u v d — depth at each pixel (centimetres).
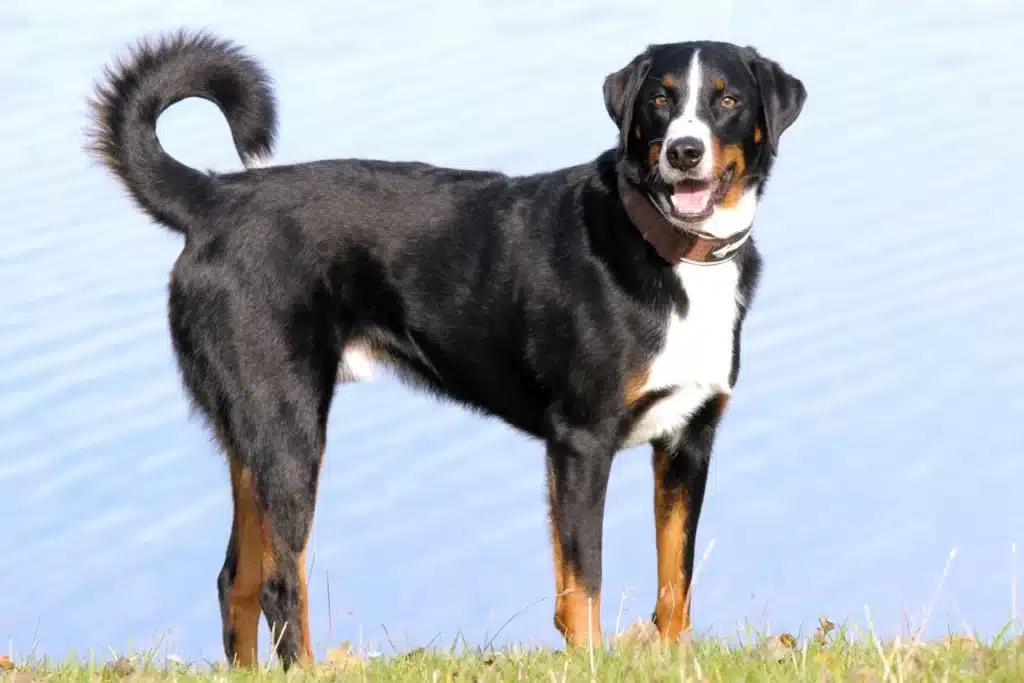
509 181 941
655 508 919
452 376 962
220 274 931
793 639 809
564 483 886
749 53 891
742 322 902
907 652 702
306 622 923
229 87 970
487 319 923
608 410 880
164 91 955
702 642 813
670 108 859
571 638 861
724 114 860
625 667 702
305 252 930
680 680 645
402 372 984
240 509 942
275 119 984
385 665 793
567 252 887
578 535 880
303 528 929
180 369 961
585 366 877
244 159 981
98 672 822
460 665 775
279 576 922
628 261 866
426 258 937
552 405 902
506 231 916
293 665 816
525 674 710
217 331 931
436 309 940
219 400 938
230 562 948
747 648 793
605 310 870
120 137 948
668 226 855
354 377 970
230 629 942
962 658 698
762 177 894
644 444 916
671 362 871
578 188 900
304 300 929
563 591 877
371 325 960
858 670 654
